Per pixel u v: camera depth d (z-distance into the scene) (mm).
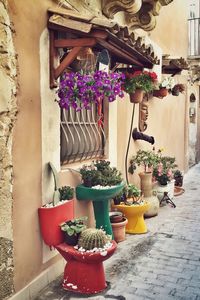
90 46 3658
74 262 3730
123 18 5848
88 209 4883
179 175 9430
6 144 3217
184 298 3574
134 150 6859
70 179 4375
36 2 3580
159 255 4691
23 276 3490
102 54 4305
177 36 10375
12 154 3299
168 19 9398
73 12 3760
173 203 7461
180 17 10695
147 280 3969
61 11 3742
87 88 3717
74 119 4672
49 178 3891
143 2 5711
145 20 5910
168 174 7480
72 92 3719
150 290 3738
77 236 3725
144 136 6762
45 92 3781
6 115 3197
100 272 3734
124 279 3994
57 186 3855
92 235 3646
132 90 5137
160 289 3762
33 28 3549
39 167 3715
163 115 8984
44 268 3854
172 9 9766
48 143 3861
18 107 3367
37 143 3670
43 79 3736
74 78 3715
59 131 4086
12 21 3238
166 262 4469
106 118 5430
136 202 5637
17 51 3326
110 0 4965
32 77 3559
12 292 3334
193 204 7680
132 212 5496
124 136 6246
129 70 5379
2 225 3178
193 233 5617
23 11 3391
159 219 6438
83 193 4410
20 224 3428
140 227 5613
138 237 5414
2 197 3170
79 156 4801
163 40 8992
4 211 3197
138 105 6918
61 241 3777
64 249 3646
